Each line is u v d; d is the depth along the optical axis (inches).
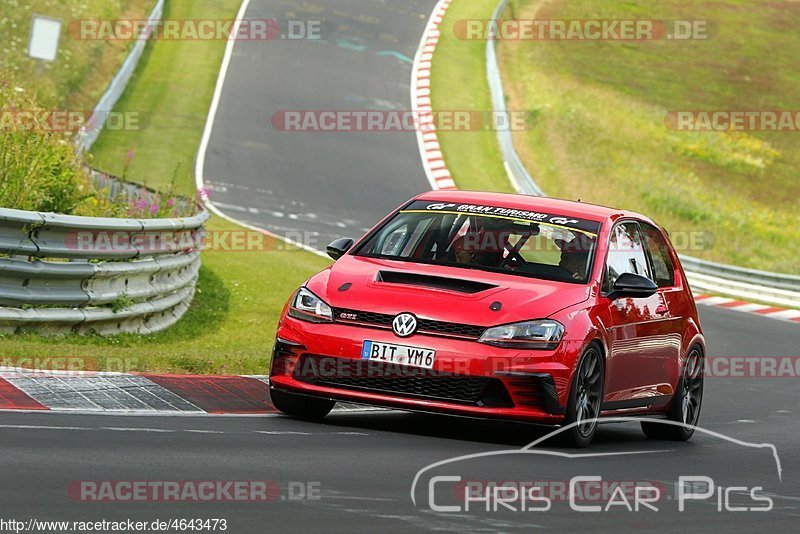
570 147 5172.2
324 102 5118.1
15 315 1459.2
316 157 4397.1
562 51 7003.0
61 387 1125.1
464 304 1100.5
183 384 1229.1
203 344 1814.7
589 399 1143.0
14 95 2037.4
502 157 4891.7
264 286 2497.5
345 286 1139.3
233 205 3659.0
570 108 5693.9
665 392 1316.4
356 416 1232.2
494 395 1078.4
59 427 966.4
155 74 5049.2
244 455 920.9
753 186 5531.5
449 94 5531.5
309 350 1113.4
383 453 986.7
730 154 5861.2
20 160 1769.2
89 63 4783.5
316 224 3575.3
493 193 1316.4
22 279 1482.5
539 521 770.8
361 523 722.8
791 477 1083.9
